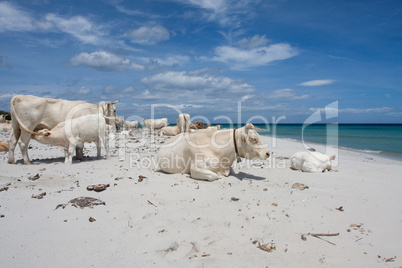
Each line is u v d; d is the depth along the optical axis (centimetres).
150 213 451
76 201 495
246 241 365
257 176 765
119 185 612
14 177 661
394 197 579
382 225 432
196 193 573
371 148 1647
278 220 433
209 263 313
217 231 388
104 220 429
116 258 322
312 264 316
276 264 314
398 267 312
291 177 759
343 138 2528
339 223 435
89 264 310
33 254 328
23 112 866
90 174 722
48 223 413
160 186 618
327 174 805
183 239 364
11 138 883
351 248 354
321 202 531
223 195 562
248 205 496
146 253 333
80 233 384
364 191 625
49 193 546
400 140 2233
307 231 400
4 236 370
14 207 468
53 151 1241
